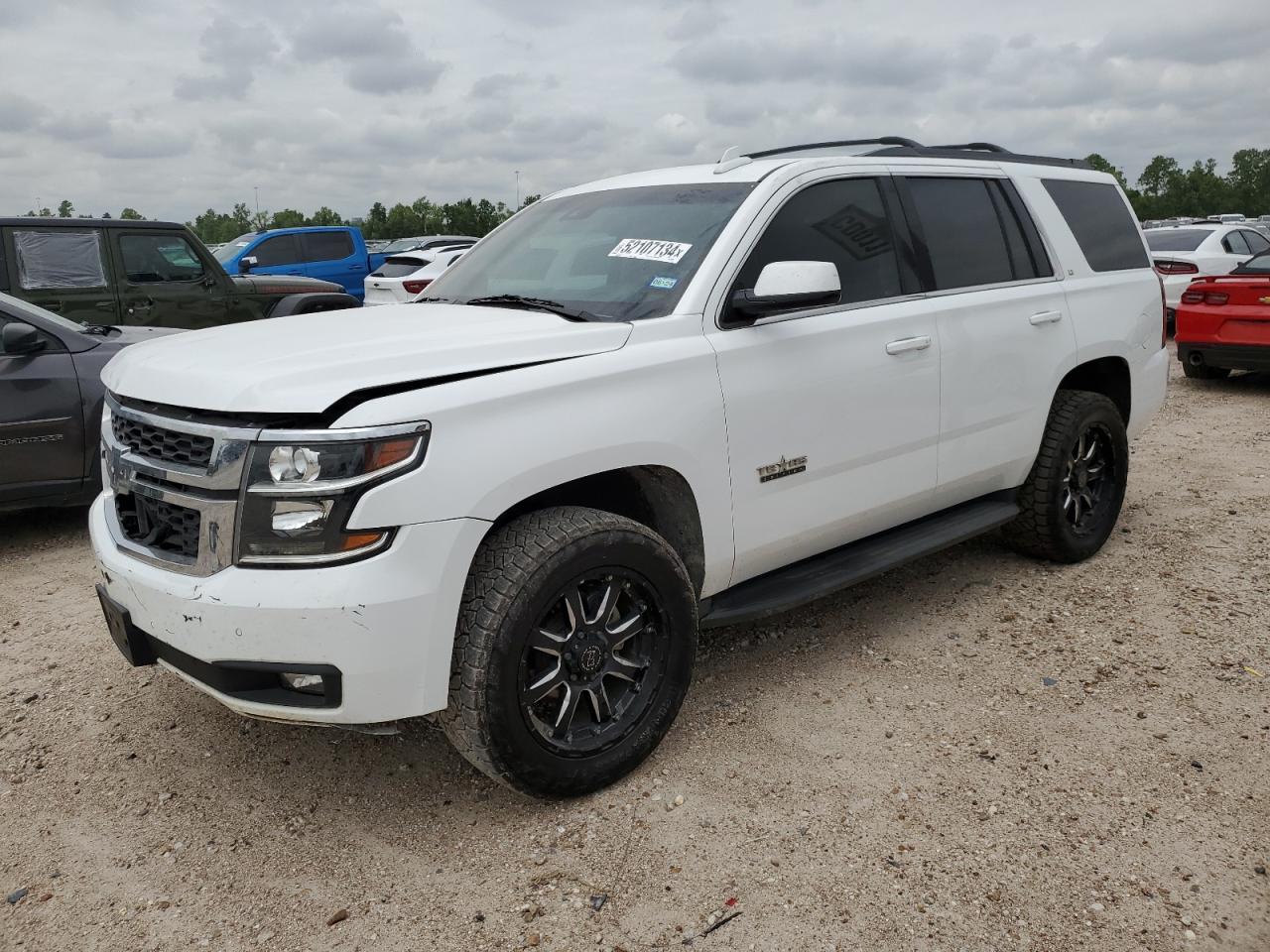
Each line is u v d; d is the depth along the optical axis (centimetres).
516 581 262
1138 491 612
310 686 254
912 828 275
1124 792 290
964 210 423
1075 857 261
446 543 251
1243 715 333
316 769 316
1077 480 472
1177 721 331
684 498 313
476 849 272
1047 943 231
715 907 246
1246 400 916
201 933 242
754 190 346
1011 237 442
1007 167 455
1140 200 13650
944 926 237
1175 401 923
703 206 352
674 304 318
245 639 245
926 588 459
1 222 796
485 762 268
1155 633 402
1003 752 314
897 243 388
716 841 271
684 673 308
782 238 346
